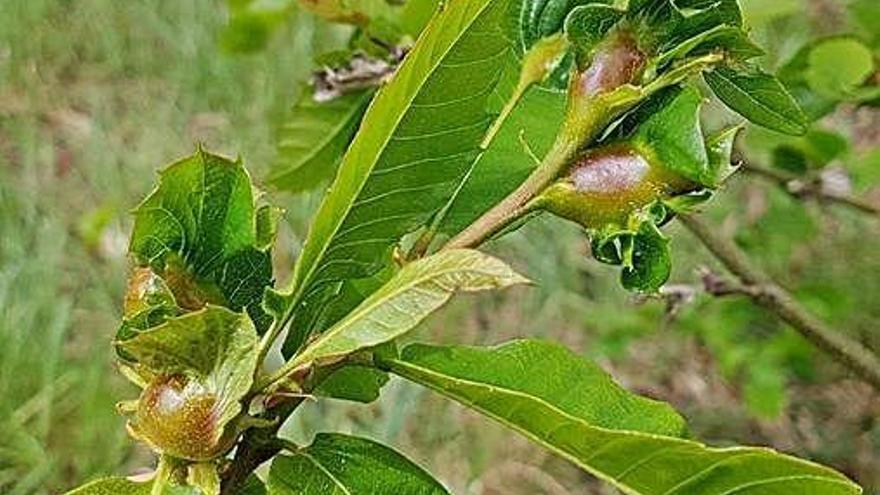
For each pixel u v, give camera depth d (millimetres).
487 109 290
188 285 292
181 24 1539
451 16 269
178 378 283
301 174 524
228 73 1470
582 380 306
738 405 1150
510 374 305
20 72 1490
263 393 288
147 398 283
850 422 1116
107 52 1523
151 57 1521
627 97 287
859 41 535
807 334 580
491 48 276
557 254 1271
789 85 548
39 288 1180
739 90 301
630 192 289
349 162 281
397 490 309
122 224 1293
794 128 305
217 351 282
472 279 274
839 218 1177
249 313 297
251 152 1377
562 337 1214
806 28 1230
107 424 1064
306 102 509
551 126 331
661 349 1197
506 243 1281
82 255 1255
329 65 503
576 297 1236
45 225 1279
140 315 289
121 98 1480
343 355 283
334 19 496
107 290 1220
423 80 276
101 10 1566
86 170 1376
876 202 1200
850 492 271
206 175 286
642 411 304
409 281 280
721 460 276
